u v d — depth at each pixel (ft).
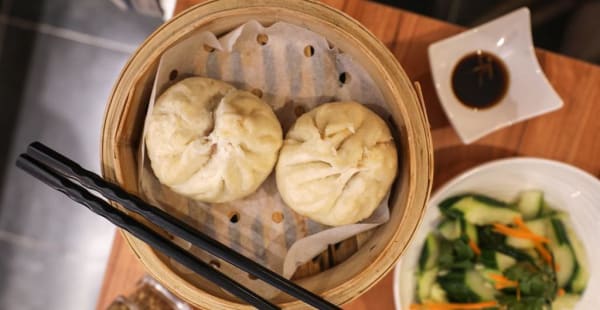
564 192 2.13
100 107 2.92
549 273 2.14
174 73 1.84
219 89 1.85
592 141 2.12
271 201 1.90
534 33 2.68
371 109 1.90
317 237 1.82
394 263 1.75
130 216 1.74
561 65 2.12
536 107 2.06
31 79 2.92
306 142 1.84
